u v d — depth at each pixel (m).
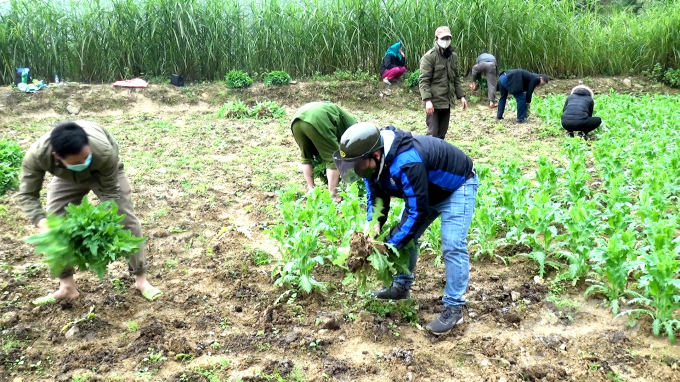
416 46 16.75
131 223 4.91
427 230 5.95
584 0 23.81
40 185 4.50
